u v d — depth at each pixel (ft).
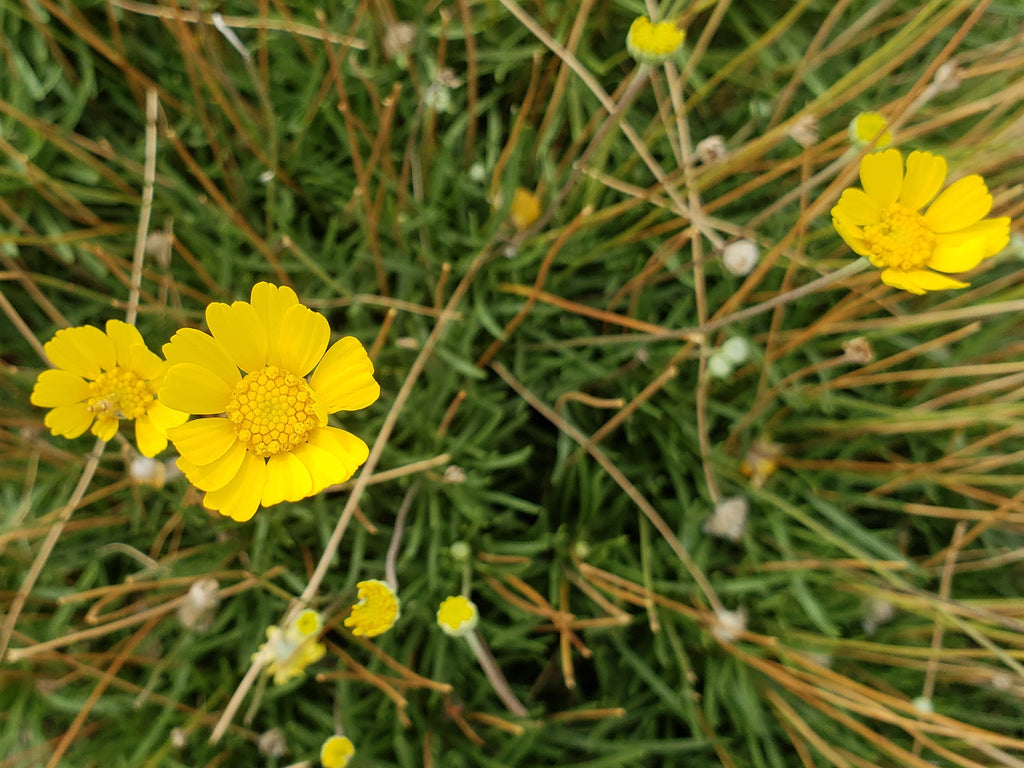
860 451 0.52
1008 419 0.44
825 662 0.47
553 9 0.50
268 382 0.34
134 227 0.50
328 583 0.48
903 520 0.52
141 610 0.47
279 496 0.34
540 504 0.54
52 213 0.50
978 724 0.49
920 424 0.46
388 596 0.38
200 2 0.50
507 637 0.47
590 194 0.49
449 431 0.52
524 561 0.47
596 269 0.55
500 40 0.52
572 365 0.53
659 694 0.50
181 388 0.33
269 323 0.34
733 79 0.52
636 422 0.54
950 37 0.52
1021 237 0.42
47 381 0.38
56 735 0.46
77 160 0.50
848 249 0.49
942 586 0.47
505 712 0.47
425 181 0.53
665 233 0.53
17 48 0.48
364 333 0.51
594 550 0.50
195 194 0.50
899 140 0.42
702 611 0.48
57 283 0.46
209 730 0.46
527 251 0.52
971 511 0.47
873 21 0.52
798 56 0.51
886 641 0.50
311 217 0.55
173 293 0.49
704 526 0.50
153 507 0.48
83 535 0.47
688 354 0.47
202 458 0.33
